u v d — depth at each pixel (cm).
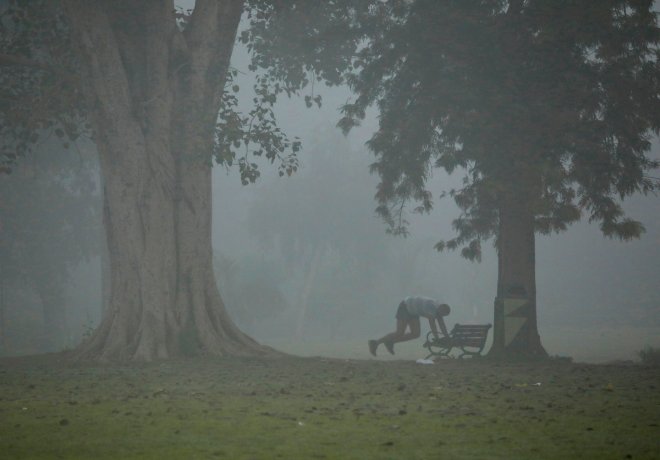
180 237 7631
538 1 7719
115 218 7425
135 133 7469
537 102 7631
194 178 7750
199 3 7969
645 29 7812
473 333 7719
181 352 7306
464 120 7619
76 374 5647
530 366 6631
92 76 7381
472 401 3744
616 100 7888
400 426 2873
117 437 2634
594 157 7769
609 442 2503
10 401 3850
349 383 4809
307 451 2347
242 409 3416
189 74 7806
